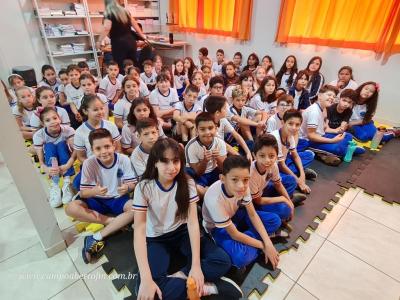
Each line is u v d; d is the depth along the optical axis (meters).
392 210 1.47
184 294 0.90
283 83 3.04
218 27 3.68
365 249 1.22
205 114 1.33
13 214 1.39
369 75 2.60
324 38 2.72
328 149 1.92
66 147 1.67
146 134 1.27
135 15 4.45
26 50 3.68
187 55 4.44
